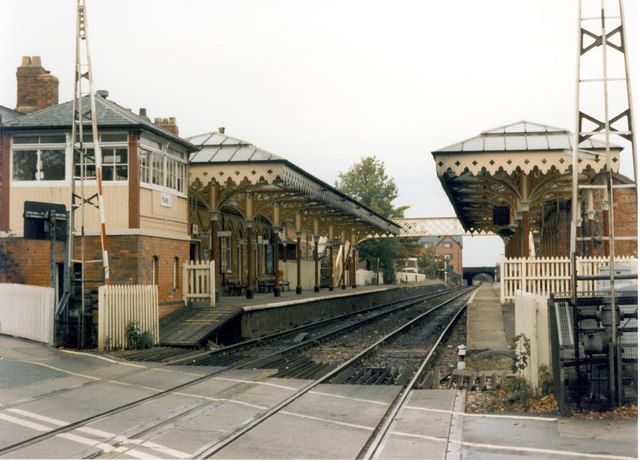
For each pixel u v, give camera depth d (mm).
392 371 15250
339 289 48406
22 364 14305
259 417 9773
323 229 47031
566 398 10062
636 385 10227
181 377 13242
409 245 74625
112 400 10836
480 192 27406
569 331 10461
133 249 20469
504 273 22094
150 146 21672
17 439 8359
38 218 17062
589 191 25297
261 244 43062
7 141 21266
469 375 13969
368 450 8156
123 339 17578
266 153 25375
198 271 23469
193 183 25344
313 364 16312
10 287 19188
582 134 11141
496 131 22688
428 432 9008
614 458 7703
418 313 38750
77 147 20906
